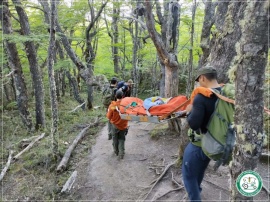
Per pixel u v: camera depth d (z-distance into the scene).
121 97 5.44
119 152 5.76
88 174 5.35
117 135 5.76
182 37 14.33
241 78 2.15
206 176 4.53
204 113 2.43
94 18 11.28
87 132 8.32
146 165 5.38
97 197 4.59
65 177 5.47
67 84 24.39
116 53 16.17
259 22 1.97
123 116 4.23
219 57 3.97
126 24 15.07
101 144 6.99
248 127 2.18
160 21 9.59
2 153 7.12
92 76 10.50
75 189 4.95
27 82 15.05
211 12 5.85
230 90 2.46
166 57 5.98
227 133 2.35
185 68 16.20
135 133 7.38
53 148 6.08
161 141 6.41
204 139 2.49
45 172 5.77
